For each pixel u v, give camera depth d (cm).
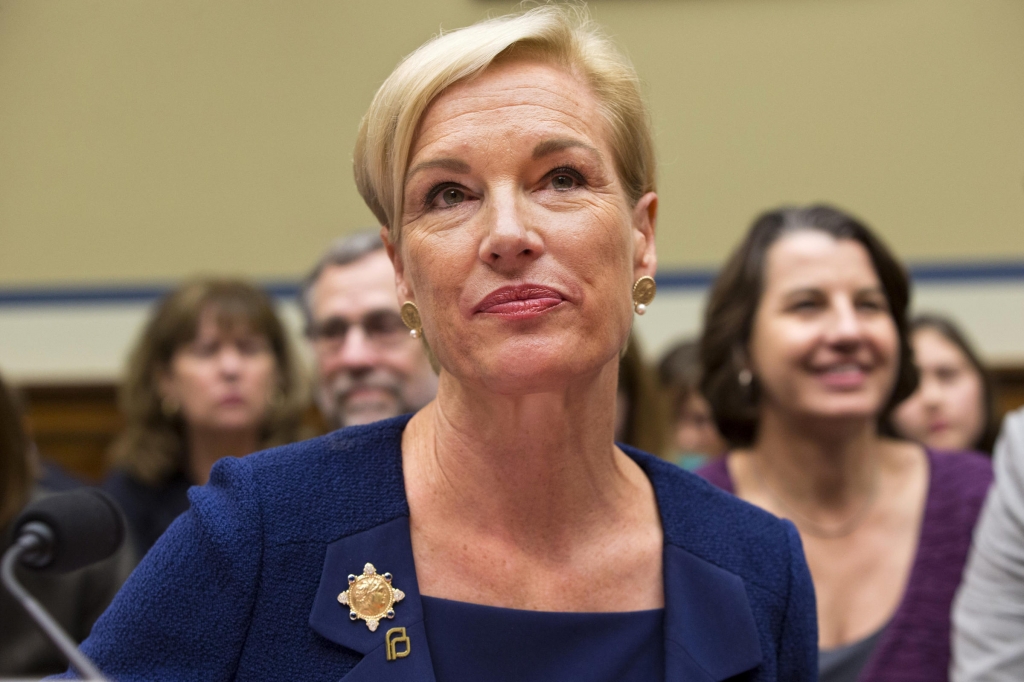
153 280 531
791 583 144
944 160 521
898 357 259
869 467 253
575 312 120
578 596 131
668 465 148
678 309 524
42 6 530
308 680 120
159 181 532
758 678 135
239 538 123
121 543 119
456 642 124
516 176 122
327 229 529
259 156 531
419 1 523
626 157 132
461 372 122
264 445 324
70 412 530
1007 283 518
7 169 530
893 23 521
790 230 260
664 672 129
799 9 523
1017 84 518
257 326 323
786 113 524
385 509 130
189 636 120
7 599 221
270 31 530
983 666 194
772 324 252
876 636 238
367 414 263
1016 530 194
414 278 126
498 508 130
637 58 527
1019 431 202
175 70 532
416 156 126
